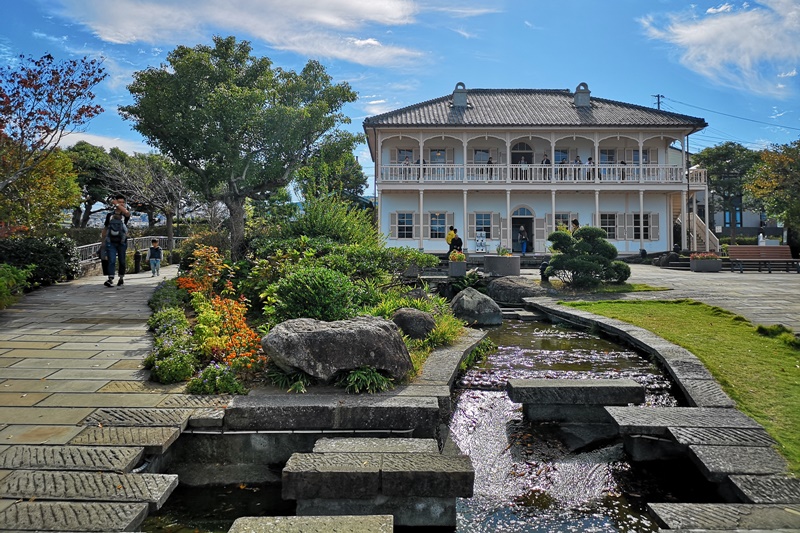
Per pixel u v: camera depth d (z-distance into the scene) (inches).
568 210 1091.3
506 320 441.7
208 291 382.0
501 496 157.5
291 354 195.8
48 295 428.1
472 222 1084.5
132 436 157.1
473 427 207.9
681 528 120.7
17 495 125.6
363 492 135.8
